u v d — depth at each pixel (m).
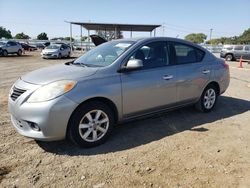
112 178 3.34
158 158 3.85
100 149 4.12
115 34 30.44
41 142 4.32
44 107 3.71
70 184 3.21
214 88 6.04
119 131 4.85
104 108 4.19
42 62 20.48
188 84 5.32
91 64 4.68
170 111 5.66
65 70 4.34
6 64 18.11
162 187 3.17
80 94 3.89
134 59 4.50
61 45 26.66
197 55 5.69
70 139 4.05
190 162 3.75
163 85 4.87
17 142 4.32
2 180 3.27
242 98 7.62
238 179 3.35
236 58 26.05
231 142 4.44
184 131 4.89
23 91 3.91
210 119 5.57
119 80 4.30
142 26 29.14
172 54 5.18
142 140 4.47
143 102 4.64
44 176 3.36
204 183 3.26
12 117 4.19
